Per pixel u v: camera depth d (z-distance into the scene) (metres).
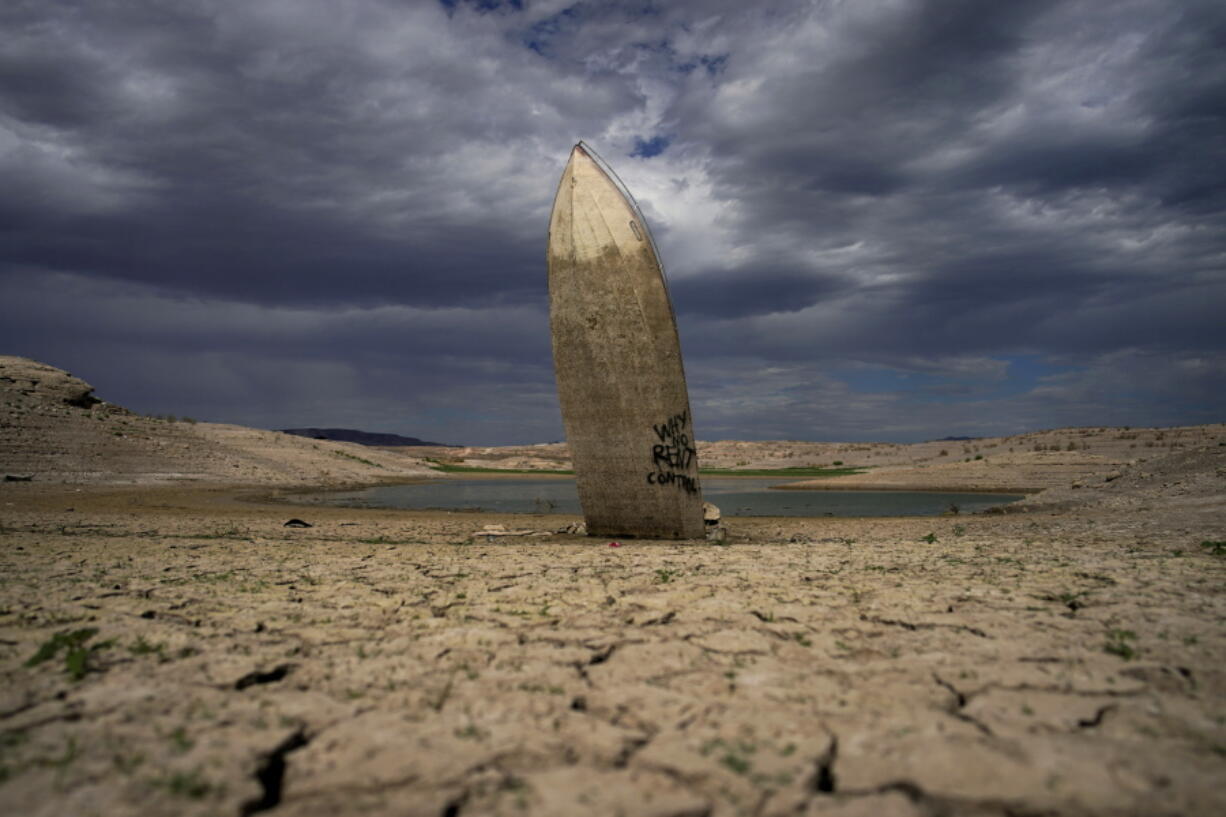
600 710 4.23
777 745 3.67
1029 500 28.31
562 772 3.39
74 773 3.31
